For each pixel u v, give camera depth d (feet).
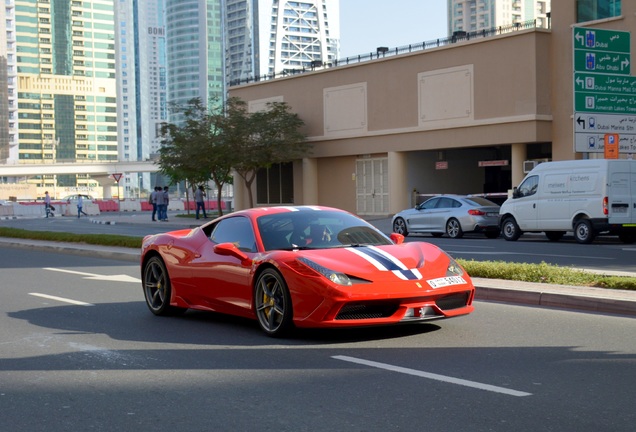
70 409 19.76
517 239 83.71
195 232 33.96
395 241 30.86
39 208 215.51
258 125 141.59
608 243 77.77
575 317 31.42
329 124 145.89
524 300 35.55
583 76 78.79
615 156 80.38
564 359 23.81
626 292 34.58
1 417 19.20
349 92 142.00
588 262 54.75
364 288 25.98
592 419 17.54
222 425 17.99
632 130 81.20
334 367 23.54
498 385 20.80
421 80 129.39
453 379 21.58
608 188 74.18
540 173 80.48
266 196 163.22
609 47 80.02
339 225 30.94
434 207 93.66
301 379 22.17
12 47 637.71
